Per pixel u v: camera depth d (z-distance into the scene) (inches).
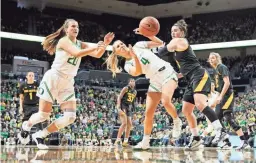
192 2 1043.3
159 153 183.9
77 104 805.2
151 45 218.8
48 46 213.5
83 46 210.8
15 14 1053.2
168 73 217.3
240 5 1031.6
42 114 211.2
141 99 944.9
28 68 967.0
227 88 278.4
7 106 700.0
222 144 312.5
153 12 1124.5
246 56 1024.9
